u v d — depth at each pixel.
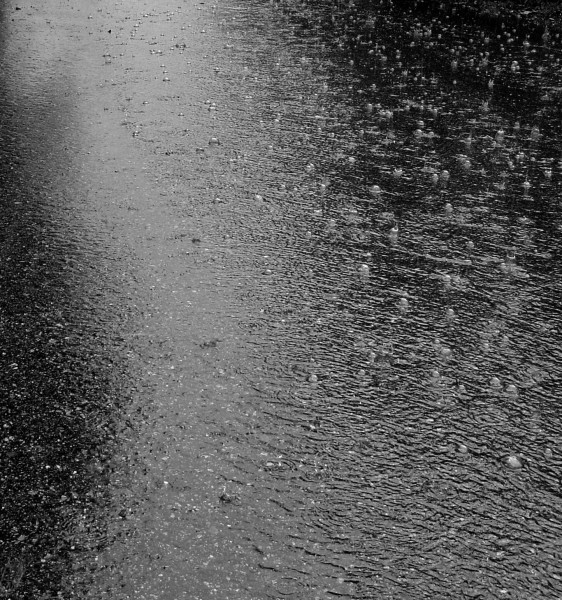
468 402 2.55
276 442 2.37
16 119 5.22
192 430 2.42
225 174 4.39
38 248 3.53
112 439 2.38
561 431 2.42
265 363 2.74
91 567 1.96
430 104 5.62
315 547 2.01
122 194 4.11
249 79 6.17
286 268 3.38
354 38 7.52
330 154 4.70
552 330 2.94
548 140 4.92
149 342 2.85
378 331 2.94
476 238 3.67
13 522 2.09
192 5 9.09
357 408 2.52
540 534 2.04
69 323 2.97
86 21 8.27
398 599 1.86
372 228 3.76
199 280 3.27
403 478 2.23
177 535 2.05
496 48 7.17
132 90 5.87
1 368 2.71
